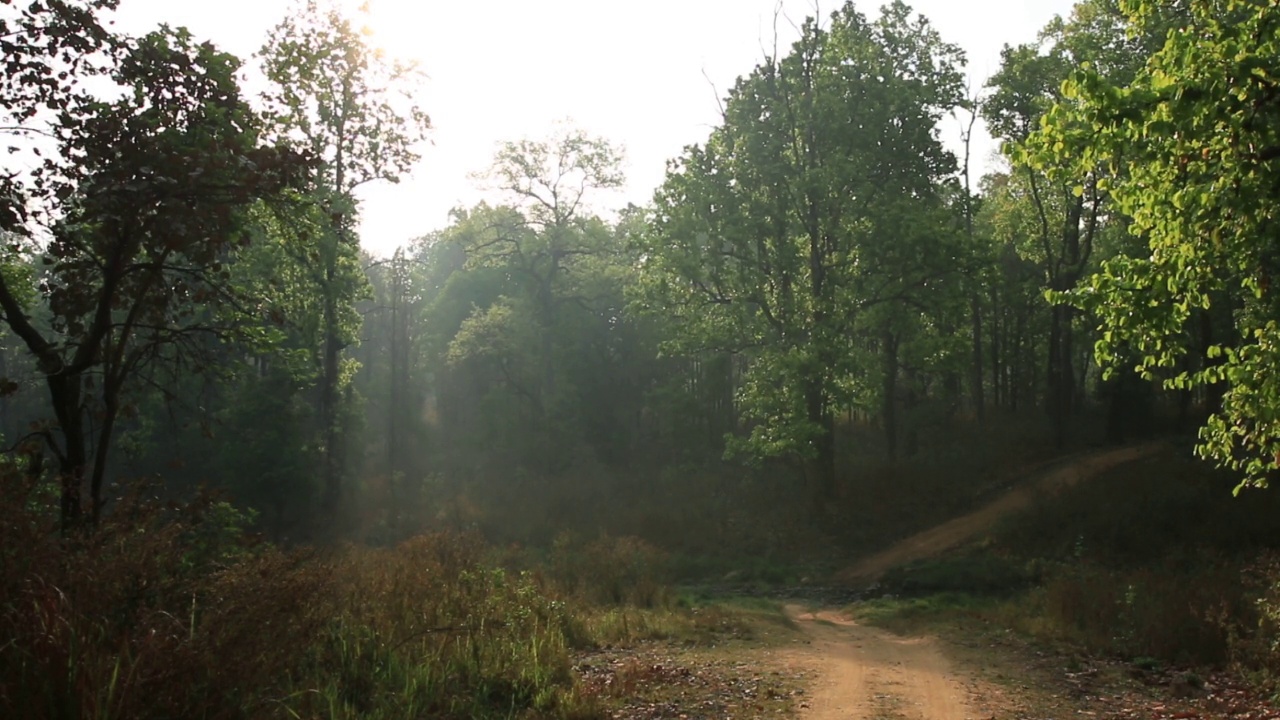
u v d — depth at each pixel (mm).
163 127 10711
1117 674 11648
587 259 53250
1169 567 22266
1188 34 8594
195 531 9742
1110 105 8453
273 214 12438
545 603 14055
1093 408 44562
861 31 33438
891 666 12312
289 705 6605
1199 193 8547
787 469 37969
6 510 5988
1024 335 50469
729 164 32375
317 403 50219
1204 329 32219
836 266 31547
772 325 32062
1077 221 38344
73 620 5156
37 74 10359
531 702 8844
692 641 14016
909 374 45469
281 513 36250
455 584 12891
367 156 29906
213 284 11617
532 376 51250
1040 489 30406
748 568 29031
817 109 31422
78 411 10969
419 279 76562
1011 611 17547
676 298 33469
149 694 5086
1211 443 9742
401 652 9156
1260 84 8008
